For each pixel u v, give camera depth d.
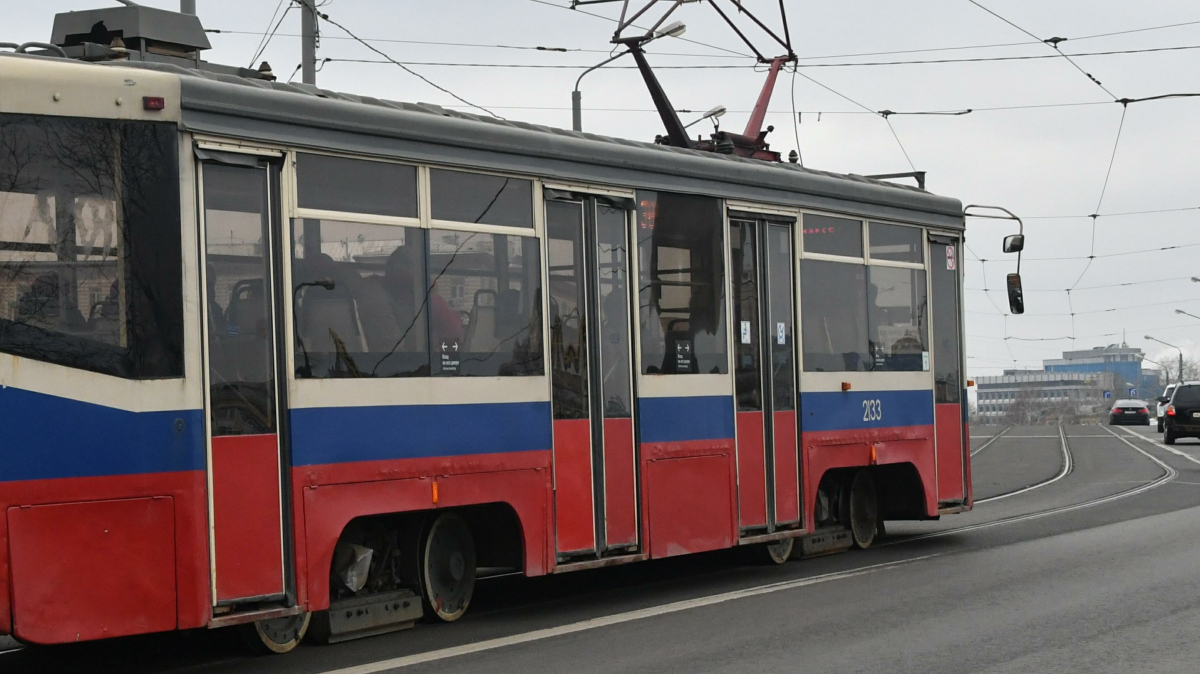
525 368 9.09
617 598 10.19
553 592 10.62
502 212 9.01
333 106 7.96
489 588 10.93
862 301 12.53
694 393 10.49
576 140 9.62
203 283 7.28
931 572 11.24
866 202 12.61
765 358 11.29
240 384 7.41
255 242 7.55
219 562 7.23
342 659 7.67
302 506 7.62
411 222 8.38
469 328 8.71
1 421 6.59
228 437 7.32
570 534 9.34
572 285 9.52
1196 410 39.16
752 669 7.28
